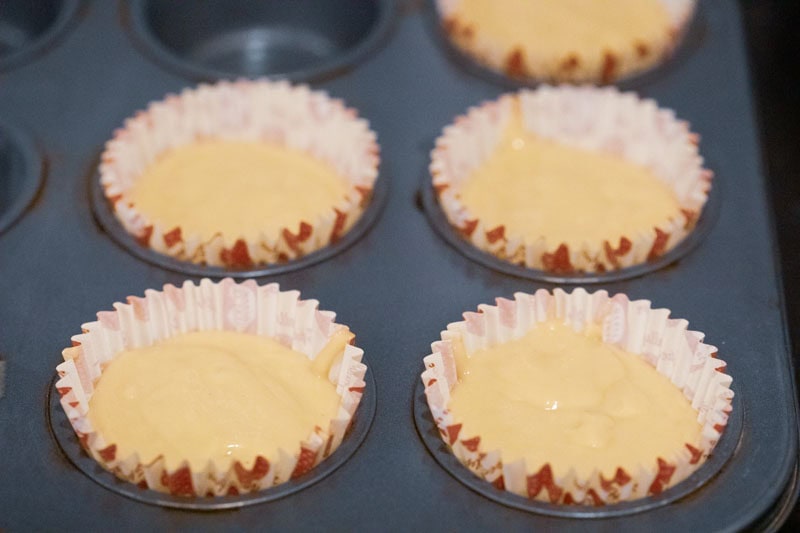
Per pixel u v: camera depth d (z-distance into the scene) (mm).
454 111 459
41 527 346
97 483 354
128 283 403
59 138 446
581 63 466
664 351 379
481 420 366
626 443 361
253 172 441
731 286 404
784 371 383
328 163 447
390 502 353
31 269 405
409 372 381
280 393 371
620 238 402
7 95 461
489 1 494
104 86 466
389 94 465
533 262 407
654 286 404
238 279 404
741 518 349
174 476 345
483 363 380
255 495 352
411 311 396
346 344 374
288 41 528
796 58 557
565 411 368
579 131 452
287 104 448
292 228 418
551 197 431
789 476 360
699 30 493
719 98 467
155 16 505
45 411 371
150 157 442
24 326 390
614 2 494
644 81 473
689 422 367
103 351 378
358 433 366
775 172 517
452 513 351
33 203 424
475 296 401
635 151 445
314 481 356
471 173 443
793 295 481
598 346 384
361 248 414
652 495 353
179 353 380
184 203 428
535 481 347
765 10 567
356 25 516
